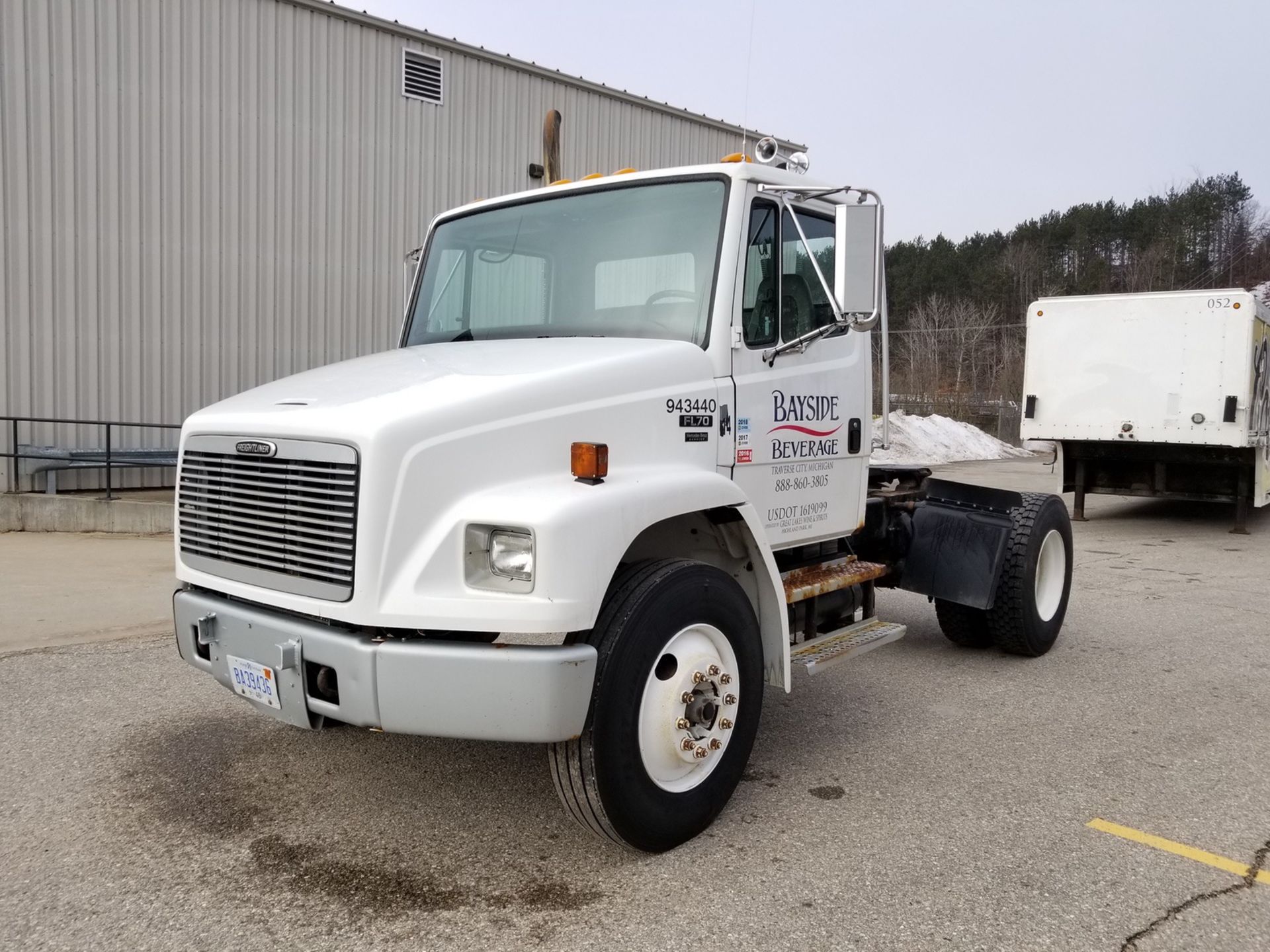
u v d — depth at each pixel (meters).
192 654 3.60
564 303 4.27
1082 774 4.23
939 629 7.08
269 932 2.87
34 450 11.39
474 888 3.15
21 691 5.12
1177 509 15.48
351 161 13.62
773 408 4.12
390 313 14.18
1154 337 12.01
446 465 3.03
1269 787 4.12
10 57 11.07
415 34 13.98
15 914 2.96
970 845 3.52
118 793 3.86
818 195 4.00
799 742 4.63
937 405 38.72
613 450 3.43
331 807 3.76
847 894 3.14
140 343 12.12
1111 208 62.84
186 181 12.29
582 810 3.19
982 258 63.06
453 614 2.92
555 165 6.75
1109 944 2.88
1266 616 7.63
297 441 3.14
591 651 3.03
